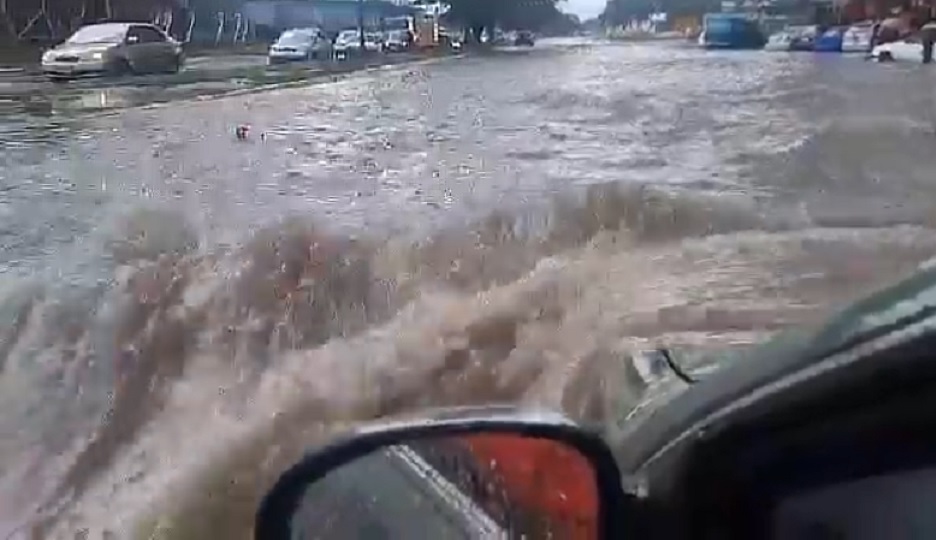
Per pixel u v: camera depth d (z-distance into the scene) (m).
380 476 1.74
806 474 1.39
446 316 5.87
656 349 2.77
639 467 1.62
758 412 1.46
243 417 4.46
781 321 5.33
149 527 3.62
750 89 29.00
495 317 5.74
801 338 1.53
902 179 11.91
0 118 17.41
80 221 9.05
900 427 1.32
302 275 6.98
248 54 43.03
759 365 1.54
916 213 9.70
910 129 17.66
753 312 5.67
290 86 26.80
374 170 12.85
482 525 1.63
